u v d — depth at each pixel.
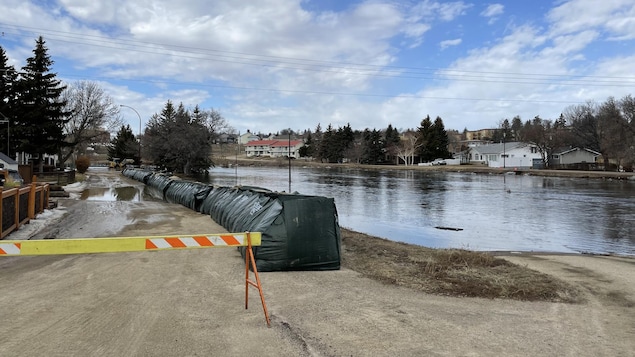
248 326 4.83
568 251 13.35
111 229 12.38
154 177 33.59
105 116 52.66
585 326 5.11
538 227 18.23
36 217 13.54
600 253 13.10
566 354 4.24
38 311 5.19
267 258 7.53
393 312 5.42
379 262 8.52
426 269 7.83
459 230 17.23
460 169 76.31
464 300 6.07
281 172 71.88
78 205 17.97
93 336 4.45
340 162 111.00
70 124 52.53
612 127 65.56
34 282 6.57
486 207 25.14
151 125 72.25
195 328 4.73
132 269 7.47
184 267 7.70
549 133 81.88
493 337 4.64
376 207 24.80
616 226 18.58
